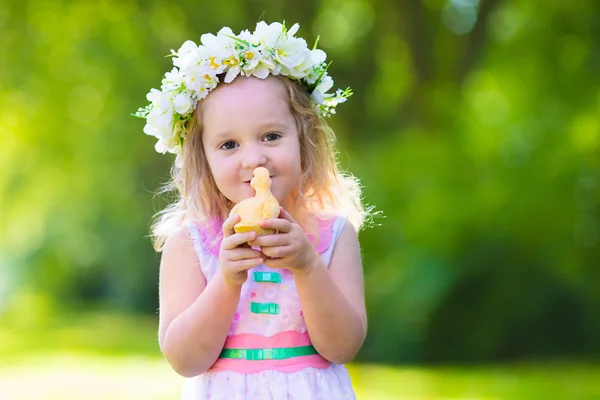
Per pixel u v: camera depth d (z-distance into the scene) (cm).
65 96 1295
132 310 2139
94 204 1898
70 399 796
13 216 2009
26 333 1744
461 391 834
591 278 1141
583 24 1218
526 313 1114
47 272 2412
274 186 239
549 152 1162
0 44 1201
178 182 267
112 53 1245
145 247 1991
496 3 1151
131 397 801
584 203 1145
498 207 1119
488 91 1342
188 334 232
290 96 248
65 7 1183
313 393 242
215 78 243
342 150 1252
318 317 234
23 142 1429
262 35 248
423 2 1255
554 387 865
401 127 1271
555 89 1230
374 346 1130
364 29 1306
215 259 253
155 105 251
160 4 1162
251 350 244
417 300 1105
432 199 1133
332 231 262
